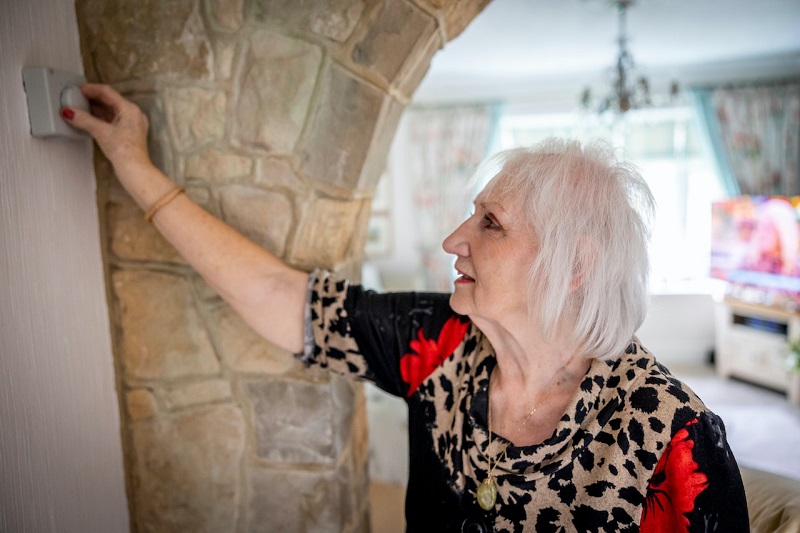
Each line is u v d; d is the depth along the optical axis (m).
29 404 0.94
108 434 1.17
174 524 1.25
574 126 4.97
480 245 0.84
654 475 0.74
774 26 3.49
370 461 2.58
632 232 0.79
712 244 4.66
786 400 4.09
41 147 0.96
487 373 0.89
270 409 1.20
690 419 0.73
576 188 0.79
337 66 1.07
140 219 1.14
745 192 4.82
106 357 1.16
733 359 4.52
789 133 4.65
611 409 0.78
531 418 0.86
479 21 3.24
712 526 0.72
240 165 1.11
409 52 1.08
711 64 4.61
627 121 4.93
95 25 1.06
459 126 5.05
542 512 0.80
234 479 1.23
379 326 0.99
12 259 0.90
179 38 1.06
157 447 1.22
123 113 0.99
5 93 0.88
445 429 0.92
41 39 0.95
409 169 5.21
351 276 1.29
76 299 1.06
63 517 1.03
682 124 4.92
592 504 0.77
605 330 0.80
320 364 1.05
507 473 0.81
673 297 5.02
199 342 1.18
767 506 1.05
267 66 1.07
